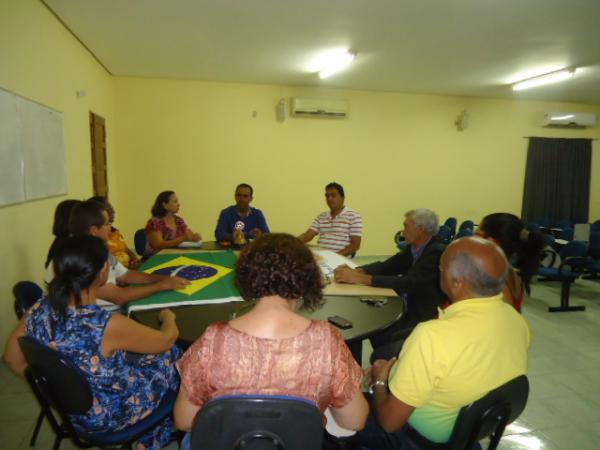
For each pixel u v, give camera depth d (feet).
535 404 7.50
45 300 4.04
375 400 4.10
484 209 22.20
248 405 2.47
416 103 20.53
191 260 8.11
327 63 15.39
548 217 22.71
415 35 12.38
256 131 18.86
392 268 7.75
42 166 10.00
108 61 15.24
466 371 3.47
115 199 17.58
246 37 12.69
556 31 11.98
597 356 9.64
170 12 10.82
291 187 19.61
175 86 17.80
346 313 5.23
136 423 4.34
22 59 9.00
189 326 4.67
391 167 20.65
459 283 3.75
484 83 18.30
